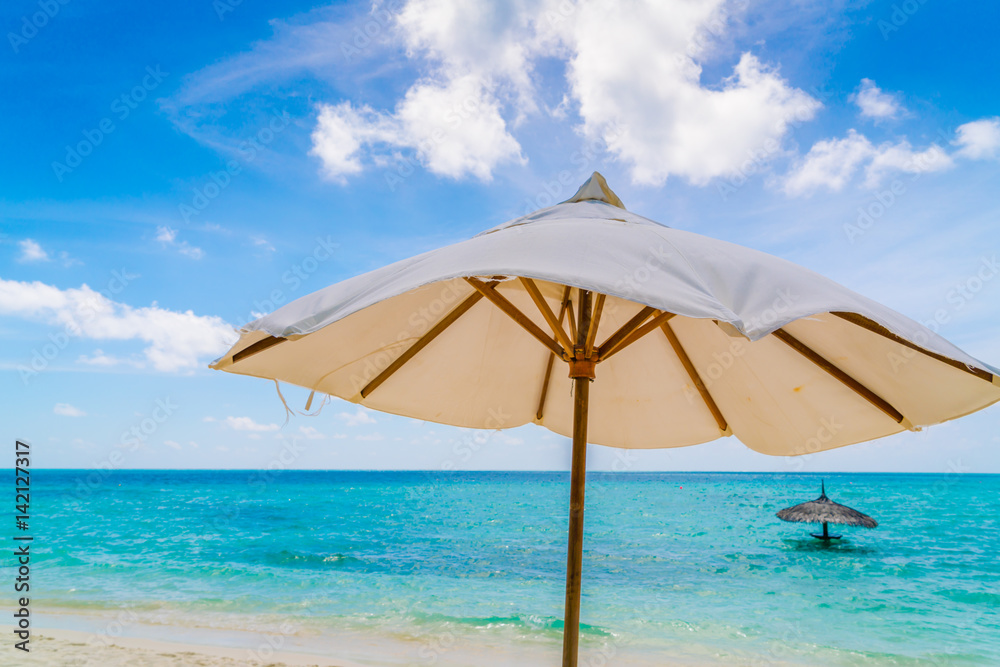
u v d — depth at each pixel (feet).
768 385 8.08
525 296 8.80
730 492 166.91
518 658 23.39
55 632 24.77
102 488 178.91
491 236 5.22
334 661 21.75
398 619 29.53
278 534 69.67
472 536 68.74
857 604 37.55
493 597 35.91
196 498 131.23
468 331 8.70
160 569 45.44
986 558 57.16
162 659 20.53
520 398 9.51
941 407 6.17
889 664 25.82
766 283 4.32
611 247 4.60
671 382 9.30
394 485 211.61
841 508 59.52
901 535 73.56
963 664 26.13
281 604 33.01
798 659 25.59
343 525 79.66
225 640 24.49
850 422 7.50
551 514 96.27
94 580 41.09
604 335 9.45
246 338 5.60
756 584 43.55
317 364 7.14
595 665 23.59
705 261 4.59
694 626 30.27
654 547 61.77
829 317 6.52
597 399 9.68
